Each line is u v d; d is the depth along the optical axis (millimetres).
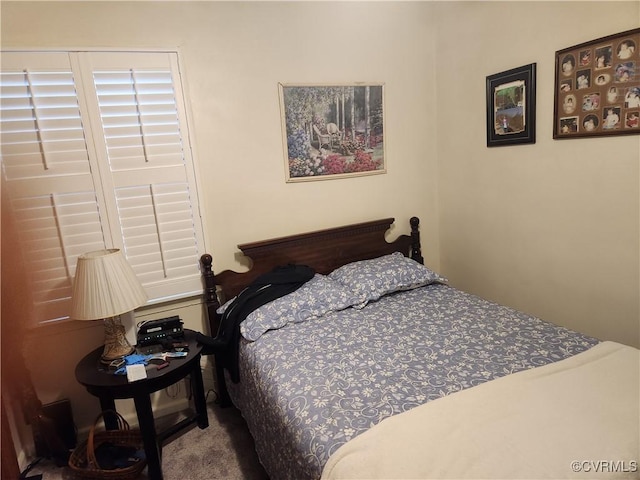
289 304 2197
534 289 2471
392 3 2744
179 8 2217
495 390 1399
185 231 2359
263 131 2510
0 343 1783
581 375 1456
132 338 2090
